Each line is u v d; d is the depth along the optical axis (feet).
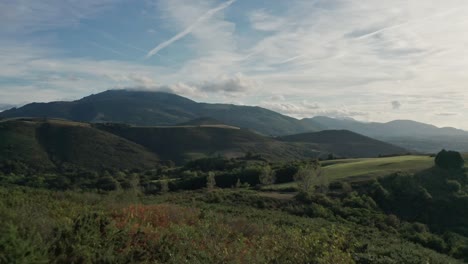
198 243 37.96
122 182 251.19
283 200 156.15
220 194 167.84
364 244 48.32
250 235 50.75
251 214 102.78
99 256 26.05
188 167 343.26
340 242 40.01
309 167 194.49
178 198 153.99
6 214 29.76
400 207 149.28
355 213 136.15
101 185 255.91
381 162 227.20
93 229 29.09
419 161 214.69
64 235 26.55
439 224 132.87
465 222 132.87
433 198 152.35
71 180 285.84
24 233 25.09
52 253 24.45
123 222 41.75
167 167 382.42
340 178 190.70
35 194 73.05
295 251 36.22
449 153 186.09
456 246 102.83
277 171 239.91
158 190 234.99
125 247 30.96
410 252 57.82
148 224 40.88
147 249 32.04
